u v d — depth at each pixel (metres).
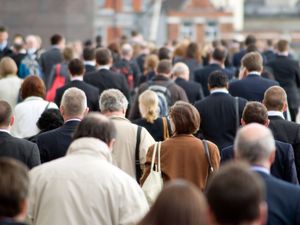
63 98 15.75
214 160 14.70
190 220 8.06
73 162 11.87
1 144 14.38
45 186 11.78
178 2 138.62
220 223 8.60
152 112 18.27
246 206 8.52
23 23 66.31
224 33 138.62
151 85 21.98
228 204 8.53
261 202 8.65
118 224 11.74
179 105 15.11
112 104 15.93
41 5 66.38
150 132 18.20
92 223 11.66
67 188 11.70
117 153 15.65
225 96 18.91
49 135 15.59
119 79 23.92
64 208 11.65
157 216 8.12
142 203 11.86
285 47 28.36
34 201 11.82
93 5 67.25
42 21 66.56
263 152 10.80
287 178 14.32
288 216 10.91
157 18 116.94
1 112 14.42
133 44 43.56
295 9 156.00
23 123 18.84
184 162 14.69
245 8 157.00
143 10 126.88
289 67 28.17
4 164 9.06
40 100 19.12
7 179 8.95
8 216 8.95
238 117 18.73
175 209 8.09
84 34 66.88
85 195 11.68
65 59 27.69
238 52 35.47
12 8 66.12
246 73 21.36
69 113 15.59
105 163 11.91
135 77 32.59
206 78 26.64
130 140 15.69
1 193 8.91
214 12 138.25
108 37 127.31
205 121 18.84
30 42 32.03
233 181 8.59
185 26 137.75
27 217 11.83
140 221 8.33
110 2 127.69
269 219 10.90
